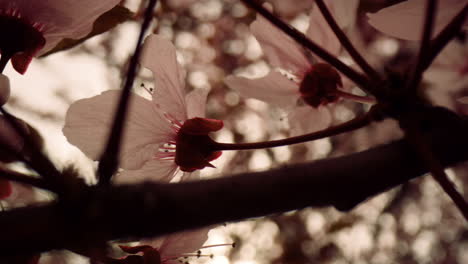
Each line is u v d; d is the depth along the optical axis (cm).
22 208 9
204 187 10
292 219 39
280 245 39
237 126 36
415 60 11
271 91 14
